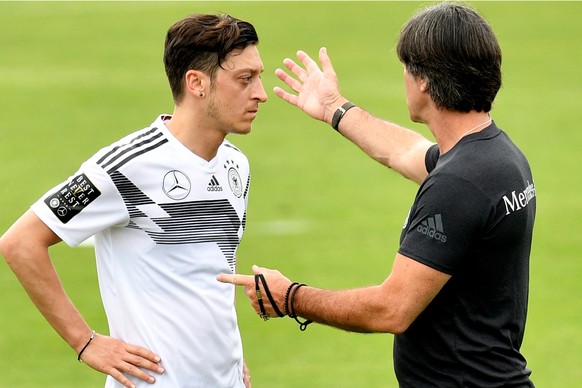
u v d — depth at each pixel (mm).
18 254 15656
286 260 36562
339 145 56125
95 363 16047
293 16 109312
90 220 15719
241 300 33594
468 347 14875
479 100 14680
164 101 69312
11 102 68938
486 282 14773
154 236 16016
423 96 15062
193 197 16172
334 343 29812
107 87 74188
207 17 16094
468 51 14445
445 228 14273
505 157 14734
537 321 31156
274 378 26969
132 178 15727
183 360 16203
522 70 78812
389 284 14531
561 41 91812
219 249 16562
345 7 114688
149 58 86812
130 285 16156
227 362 16719
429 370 15188
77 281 34562
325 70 19000
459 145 14719
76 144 57125
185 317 16188
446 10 14805
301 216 42719
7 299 33406
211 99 15930
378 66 80812
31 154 54688
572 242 39094
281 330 30891
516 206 14625
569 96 69062
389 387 26312
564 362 28094
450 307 14867
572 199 45406
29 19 110562
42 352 29109
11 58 87875
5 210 43906
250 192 46562
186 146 16188
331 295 14961
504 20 103812
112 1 124062
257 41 16219
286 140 57281
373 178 49312
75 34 100250
